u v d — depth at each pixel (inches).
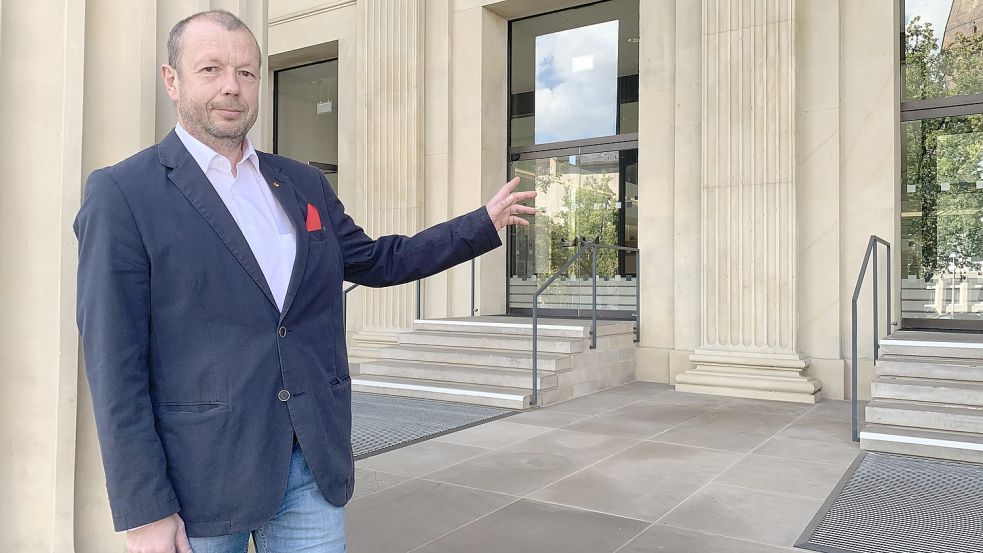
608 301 331.6
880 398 199.0
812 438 194.4
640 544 118.3
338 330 59.1
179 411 50.2
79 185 63.7
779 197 263.7
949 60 261.4
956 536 121.3
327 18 390.0
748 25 270.4
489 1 342.0
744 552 114.8
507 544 118.3
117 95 66.7
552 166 350.9
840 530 124.6
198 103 53.2
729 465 167.0
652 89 302.5
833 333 260.5
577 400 254.4
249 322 52.0
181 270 50.2
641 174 304.5
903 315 268.1
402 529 125.3
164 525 47.8
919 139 265.7
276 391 52.6
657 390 276.8
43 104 62.8
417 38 354.3
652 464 167.8
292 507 55.1
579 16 343.6
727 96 274.4
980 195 255.9
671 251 296.8
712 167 276.8
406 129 356.8
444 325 306.3
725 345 272.2
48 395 62.8
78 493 65.1
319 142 418.9
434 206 354.9
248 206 56.2
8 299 62.7
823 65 263.9
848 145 262.4
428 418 221.0
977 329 256.1
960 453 168.9
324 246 58.4
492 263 352.5
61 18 62.9
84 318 47.4
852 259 261.3
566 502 140.3
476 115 346.3
